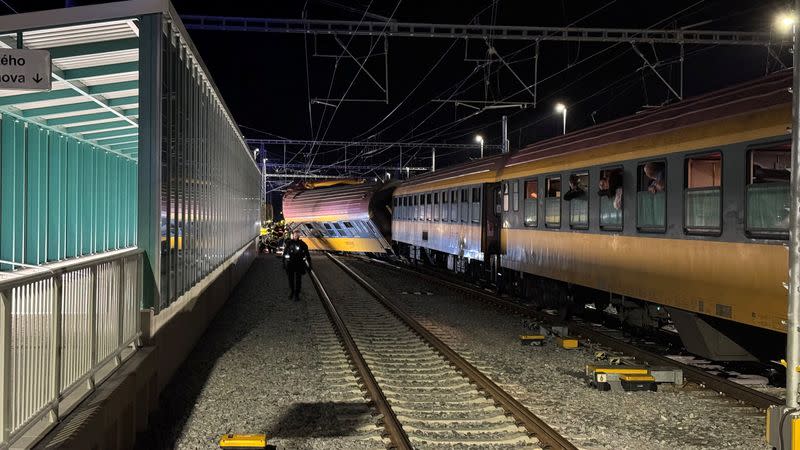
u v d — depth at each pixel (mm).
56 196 15328
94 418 4941
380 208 35250
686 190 9586
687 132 9578
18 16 7922
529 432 6566
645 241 10648
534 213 15430
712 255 8961
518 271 17266
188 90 10758
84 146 16719
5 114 13117
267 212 57406
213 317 14086
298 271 17656
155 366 7453
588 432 6770
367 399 7961
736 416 7367
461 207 21750
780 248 7699
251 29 17094
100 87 11344
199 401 7953
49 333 4730
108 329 6238
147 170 8094
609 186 11852
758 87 8539
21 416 4270
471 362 10289
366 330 13227
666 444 6430
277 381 8922
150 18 8125
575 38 17531
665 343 11406
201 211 12352
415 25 17422
